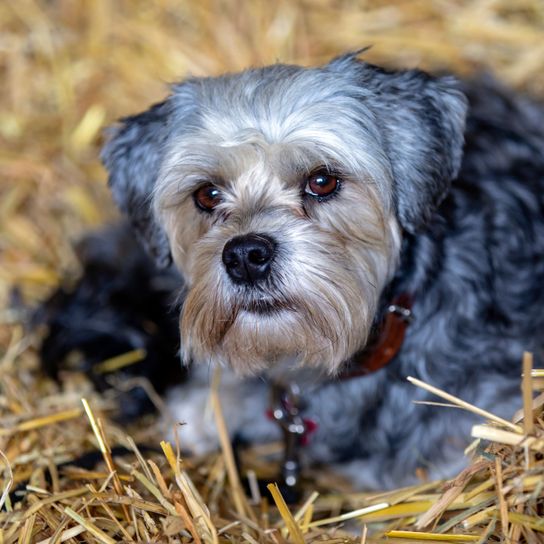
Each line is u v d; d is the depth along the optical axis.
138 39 7.28
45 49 7.21
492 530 3.67
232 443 5.16
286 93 4.15
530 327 5.01
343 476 4.95
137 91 7.13
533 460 3.68
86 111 7.08
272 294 4.04
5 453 4.68
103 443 4.23
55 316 6.03
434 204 4.41
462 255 4.79
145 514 3.96
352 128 4.12
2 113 7.04
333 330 4.14
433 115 4.40
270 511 4.65
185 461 4.84
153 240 4.81
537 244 5.22
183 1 7.30
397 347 4.64
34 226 6.70
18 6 7.30
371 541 3.89
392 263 4.39
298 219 4.08
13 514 4.04
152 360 5.82
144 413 5.52
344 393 4.82
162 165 4.45
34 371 5.76
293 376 4.81
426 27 7.18
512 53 7.00
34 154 6.91
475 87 6.26
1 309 6.22
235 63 7.09
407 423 4.79
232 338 4.26
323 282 4.02
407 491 4.36
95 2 7.30
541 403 3.76
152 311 6.04
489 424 3.89
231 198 4.23
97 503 4.01
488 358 4.80
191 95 4.42
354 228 4.18
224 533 4.15
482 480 4.06
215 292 4.12
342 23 7.22
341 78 4.25
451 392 4.72
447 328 4.71
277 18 7.20
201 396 5.39
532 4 7.08
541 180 5.52
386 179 4.21
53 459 4.65
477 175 5.34
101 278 6.14
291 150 4.05
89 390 5.63
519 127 6.01
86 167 6.93
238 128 4.14
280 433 5.28
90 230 6.46
